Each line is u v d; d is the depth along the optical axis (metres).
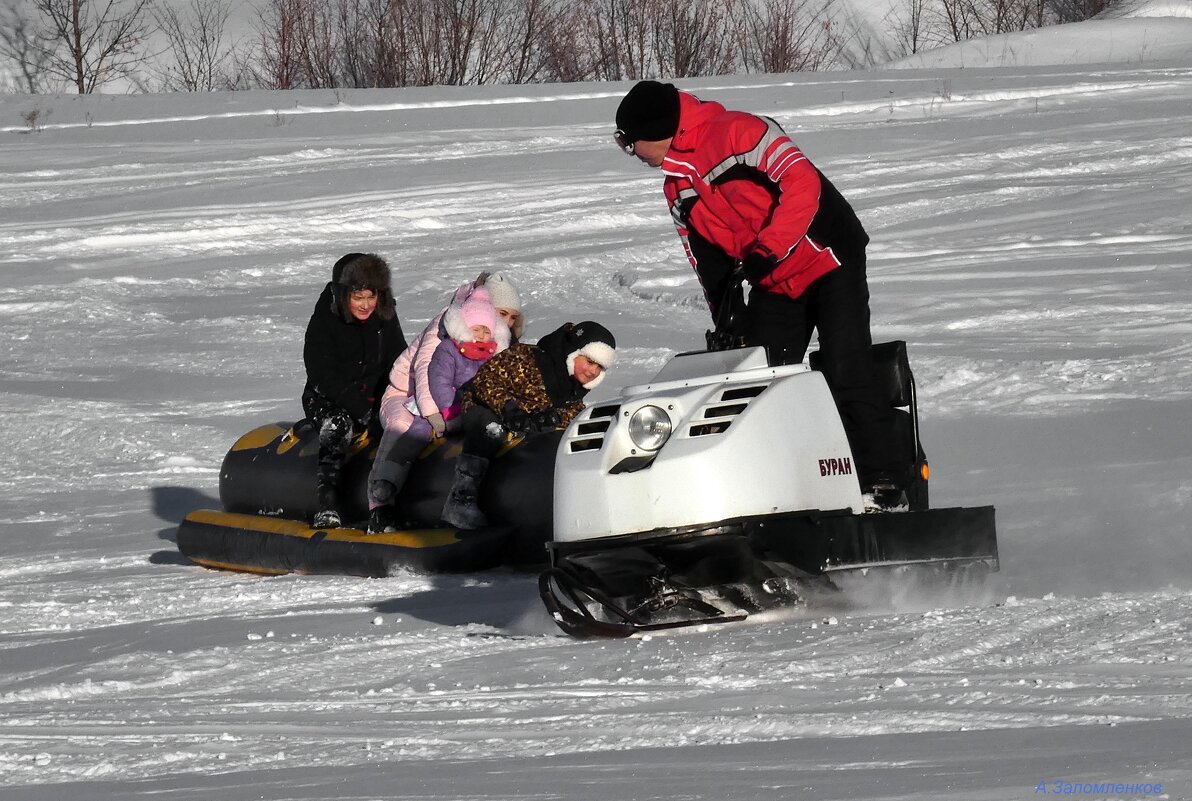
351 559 23.28
